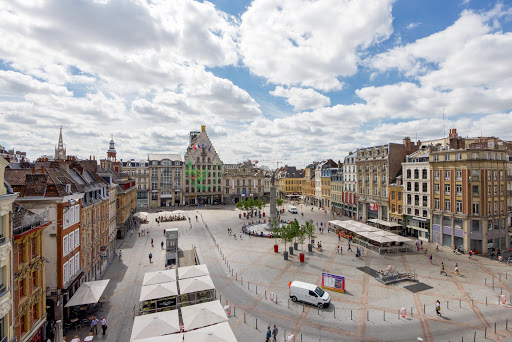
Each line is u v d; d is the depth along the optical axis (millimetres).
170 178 110188
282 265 40625
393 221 64438
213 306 22922
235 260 43156
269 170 164125
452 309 27219
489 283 33594
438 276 36094
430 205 53406
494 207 46656
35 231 20750
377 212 70312
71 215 27641
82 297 25406
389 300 29375
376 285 33375
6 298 16359
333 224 63281
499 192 47250
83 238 31922
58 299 24688
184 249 49719
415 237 58031
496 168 47062
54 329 22281
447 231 50031
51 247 24703
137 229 68375
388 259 43469
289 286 31984
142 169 107812
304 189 123625
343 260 43031
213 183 116125
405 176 60562
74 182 31422
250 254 46406
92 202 35188
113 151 100688
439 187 51719
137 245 53781
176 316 21812
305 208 107000
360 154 77625
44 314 22406
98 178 42406
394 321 25156
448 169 49844
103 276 37406
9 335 16766
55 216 24859
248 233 61406
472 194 46156
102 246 40281
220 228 68625
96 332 24125
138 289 33156
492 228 46344
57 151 85250
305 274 36938
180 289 27562
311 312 27016
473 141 54156
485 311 26719
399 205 62594
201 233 63094
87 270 33031
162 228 69562
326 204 101312
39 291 21656
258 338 22844
